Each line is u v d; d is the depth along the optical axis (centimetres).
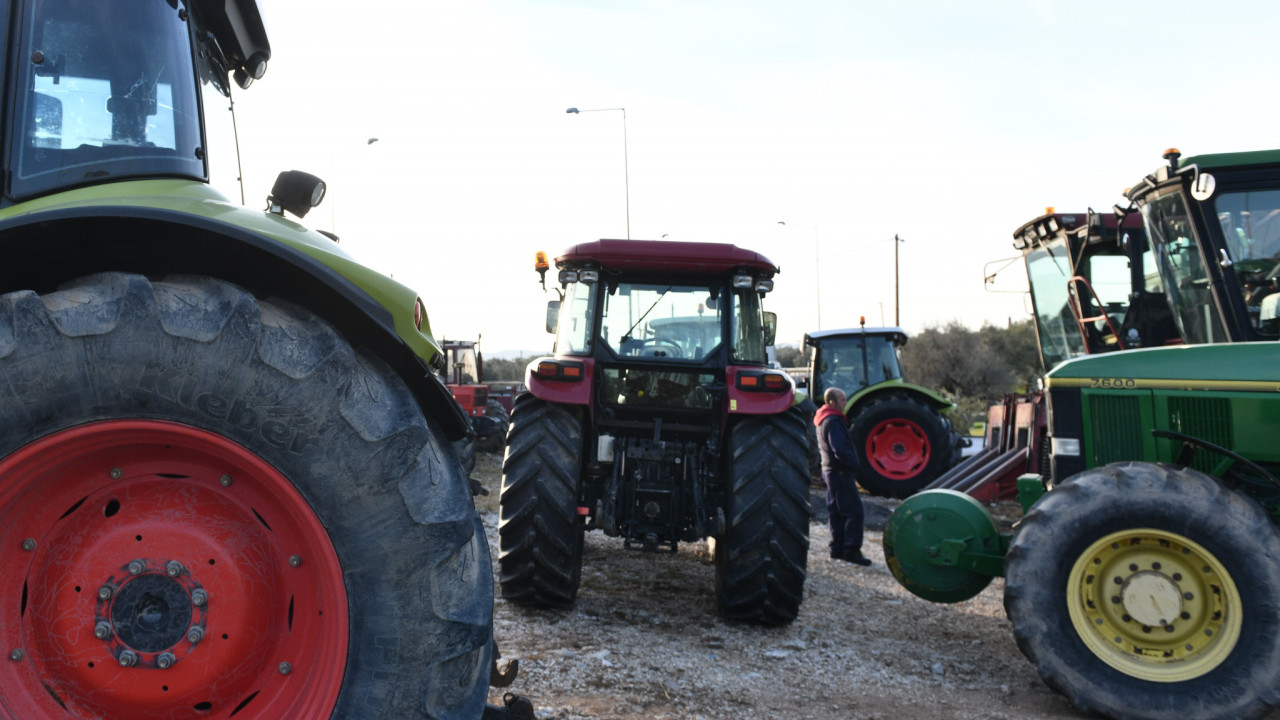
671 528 498
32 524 165
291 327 171
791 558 472
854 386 1235
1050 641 374
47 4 200
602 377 526
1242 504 364
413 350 189
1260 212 443
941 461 1059
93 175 196
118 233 173
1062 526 380
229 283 173
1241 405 401
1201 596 369
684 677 375
